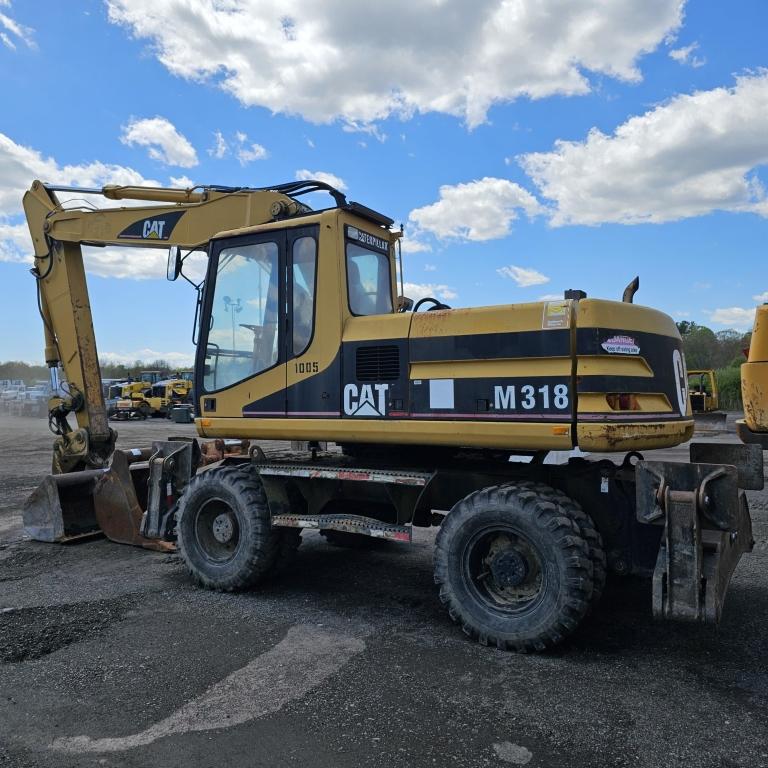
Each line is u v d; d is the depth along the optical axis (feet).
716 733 9.66
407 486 15.89
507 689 11.19
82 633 14.01
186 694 11.09
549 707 10.52
